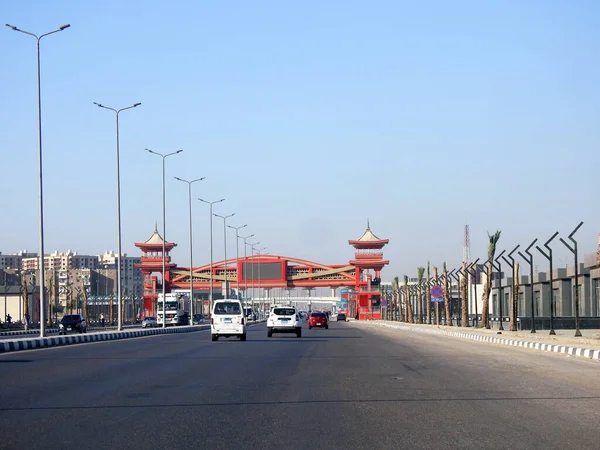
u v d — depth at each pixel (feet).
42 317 140.36
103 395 53.31
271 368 77.77
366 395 53.36
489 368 77.66
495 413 44.14
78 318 236.43
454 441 35.17
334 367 79.15
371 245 504.02
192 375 69.31
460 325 267.39
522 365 82.07
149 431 38.27
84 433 37.68
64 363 85.10
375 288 510.17
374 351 111.24
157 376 68.18
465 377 67.15
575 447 33.55
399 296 421.18
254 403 49.03
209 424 40.42
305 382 62.75
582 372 72.64
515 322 187.42
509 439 35.60
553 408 46.16
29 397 52.11
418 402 49.37
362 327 296.10
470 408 46.34
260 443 34.99
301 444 34.71
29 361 88.69
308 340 156.97
